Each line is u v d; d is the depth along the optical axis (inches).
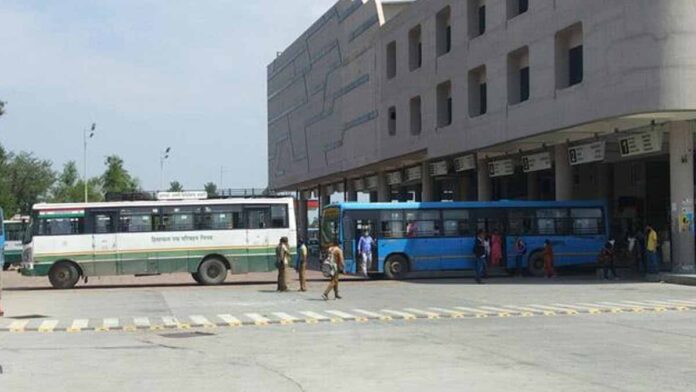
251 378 425.1
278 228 1334.9
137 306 924.0
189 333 645.9
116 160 4210.1
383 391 382.6
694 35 1140.5
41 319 781.3
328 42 2765.7
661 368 445.4
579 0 1300.4
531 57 1455.5
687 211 1246.3
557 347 534.6
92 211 1289.4
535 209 1446.9
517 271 1451.8
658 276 1254.9
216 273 1316.4
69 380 425.1
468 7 1711.4
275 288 1235.2
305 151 3110.2
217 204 1322.6
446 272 1581.0
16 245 2178.9
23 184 3774.6
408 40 2036.2
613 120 1247.5
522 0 1539.1
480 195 1834.4
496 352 513.7
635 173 1860.2
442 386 394.3
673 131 1255.5
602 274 1368.1
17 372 453.7
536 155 1603.1
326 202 3287.4
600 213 1469.0
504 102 1555.1
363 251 1380.4
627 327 649.6
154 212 1305.4
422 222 1412.4
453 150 1775.3
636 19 1165.7
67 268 1277.1
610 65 1216.8
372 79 2303.2
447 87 1863.9
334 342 573.6
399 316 764.0
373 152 2297.0
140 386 404.8
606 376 419.8
